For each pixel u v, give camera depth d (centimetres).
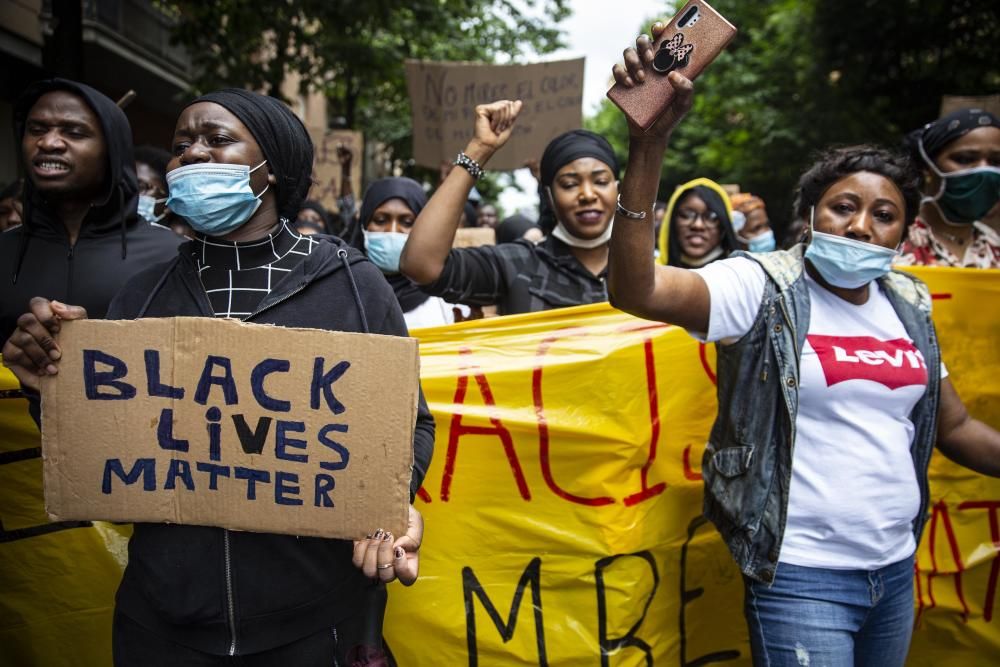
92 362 148
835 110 1295
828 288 192
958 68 1161
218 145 154
